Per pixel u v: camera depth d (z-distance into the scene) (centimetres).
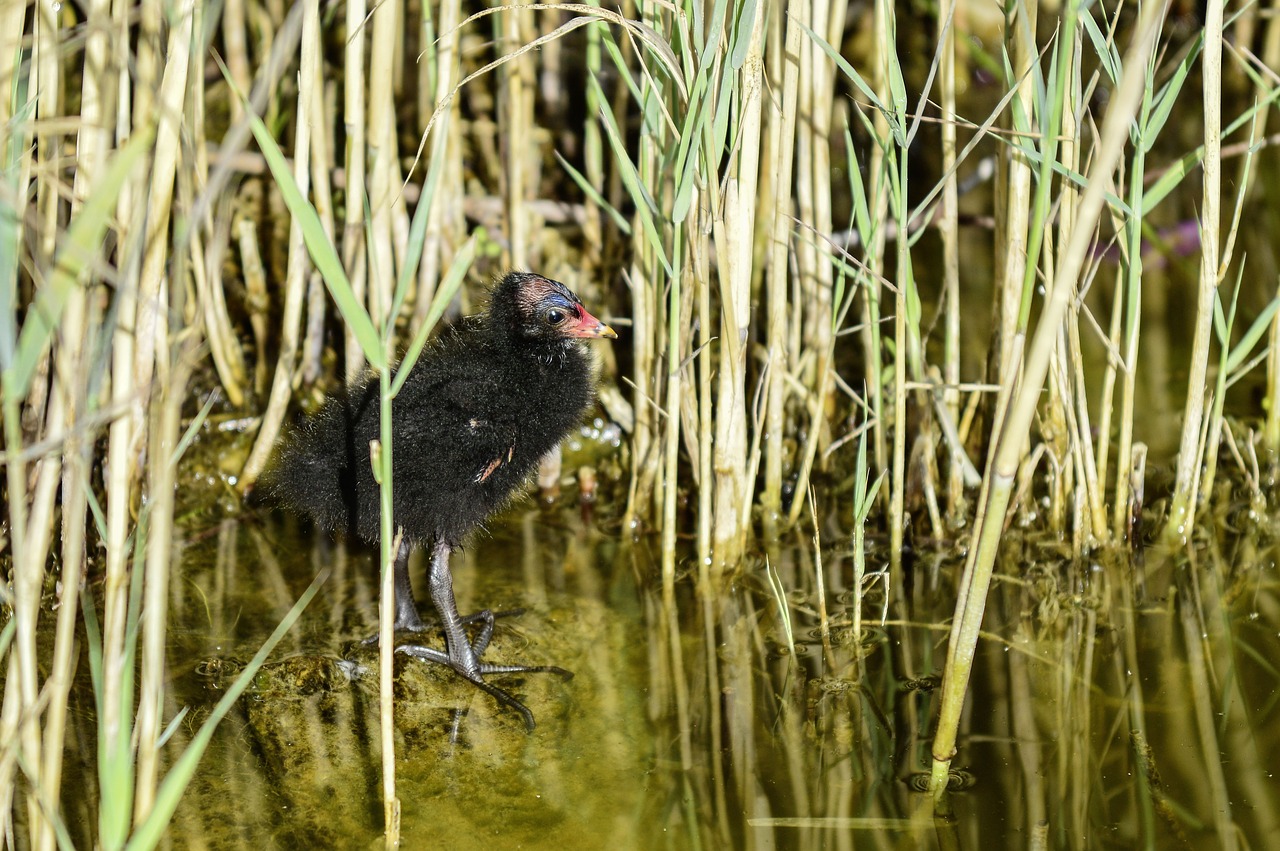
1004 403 654
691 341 962
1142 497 977
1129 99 536
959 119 906
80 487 527
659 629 905
